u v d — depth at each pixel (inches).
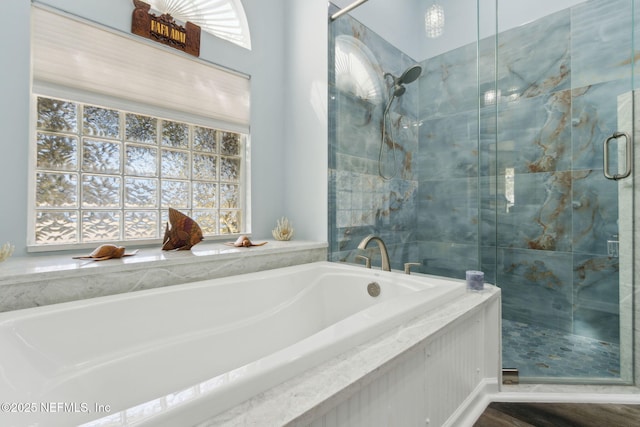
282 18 98.3
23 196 56.3
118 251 56.9
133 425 18.6
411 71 87.3
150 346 49.6
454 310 48.3
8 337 36.6
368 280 70.0
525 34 90.7
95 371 43.2
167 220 76.5
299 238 94.5
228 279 62.5
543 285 88.7
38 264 50.1
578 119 82.7
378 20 88.0
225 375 25.0
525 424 50.9
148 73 70.9
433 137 85.8
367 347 34.7
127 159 70.2
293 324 69.1
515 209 93.0
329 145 87.4
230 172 89.0
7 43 54.1
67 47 60.2
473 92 80.2
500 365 58.9
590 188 81.4
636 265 62.3
